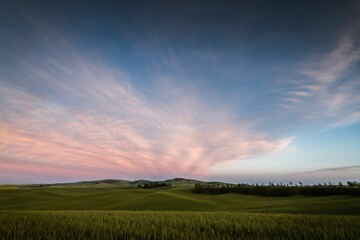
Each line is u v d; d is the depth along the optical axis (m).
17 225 15.70
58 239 12.92
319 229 13.69
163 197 66.62
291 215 20.94
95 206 60.59
